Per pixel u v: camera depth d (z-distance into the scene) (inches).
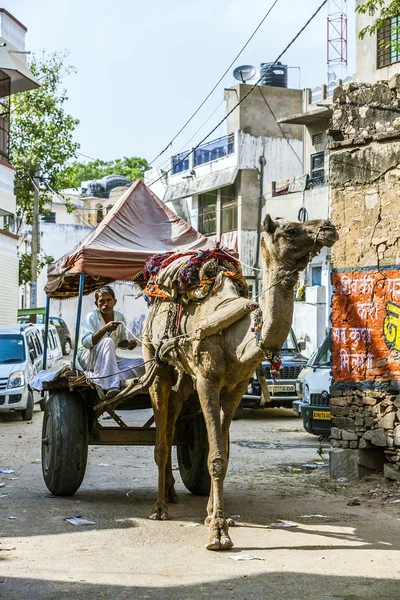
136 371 364.2
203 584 239.3
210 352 293.0
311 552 274.2
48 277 399.2
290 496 372.2
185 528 307.6
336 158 419.8
